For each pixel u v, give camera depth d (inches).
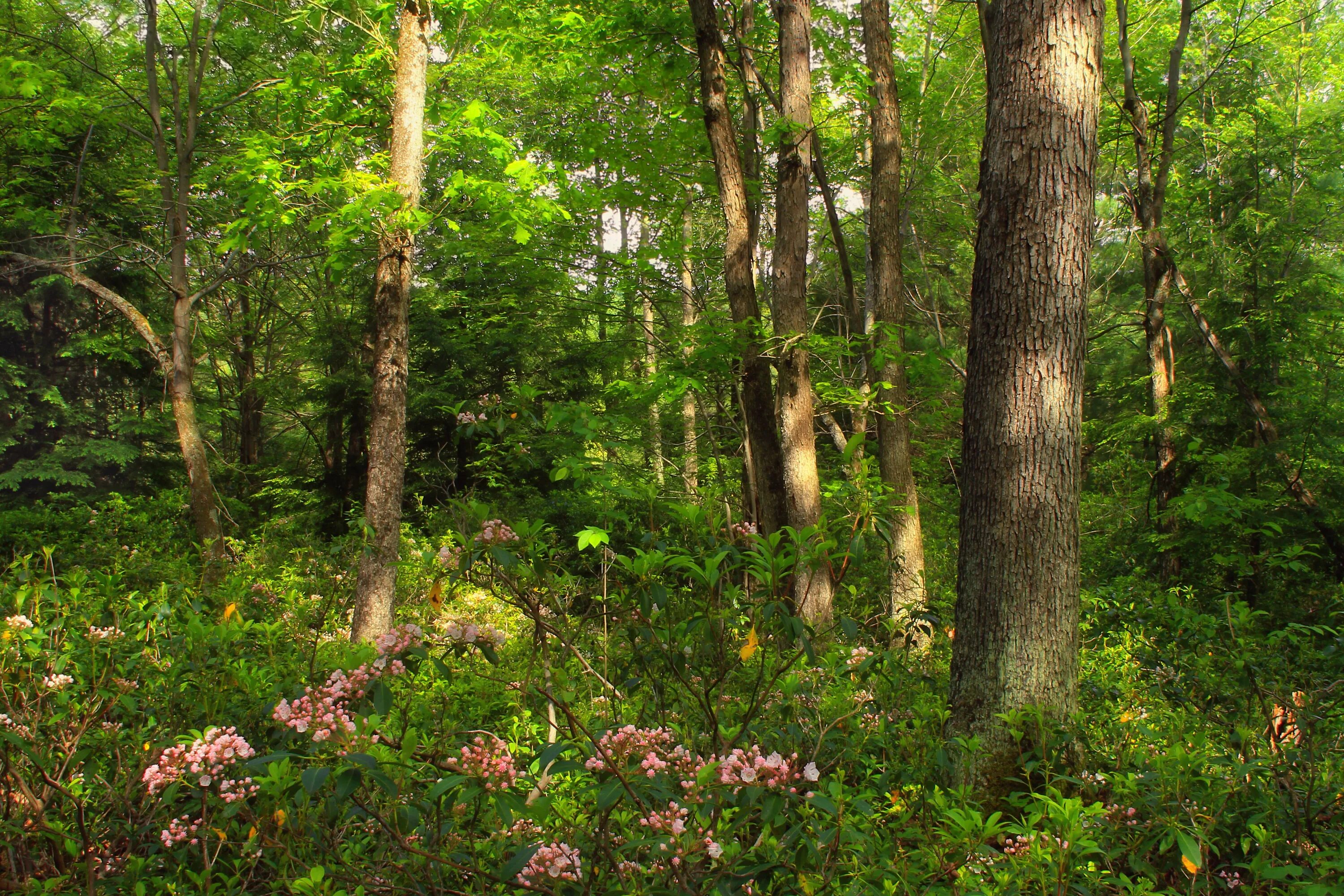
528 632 235.1
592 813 99.2
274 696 112.0
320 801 94.5
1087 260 175.9
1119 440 574.6
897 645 229.5
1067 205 173.5
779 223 399.9
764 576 104.3
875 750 133.9
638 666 130.3
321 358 779.4
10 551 469.4
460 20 393.7
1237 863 106.0
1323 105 690.2
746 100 453.7
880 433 402.3
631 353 573.3
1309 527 417.4
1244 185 583.5
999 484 172.9
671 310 661.3
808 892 81.7
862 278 783.7
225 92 546.3
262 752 105.9
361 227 319.6
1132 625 243.3
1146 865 101.6
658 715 125.0
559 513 578.6
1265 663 163.6
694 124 451.2
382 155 359.3
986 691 167.0
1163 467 491.5
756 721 123.5
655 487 153.7
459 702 160.6
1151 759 137.4
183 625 155.3
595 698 138.6
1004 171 177.6
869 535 124.2
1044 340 172.6
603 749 83.7
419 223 325.4
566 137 484.1
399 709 127.0
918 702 146.7
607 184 539.8
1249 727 147.6
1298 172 583.5
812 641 112.7
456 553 110.4
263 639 145.4
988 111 184.2
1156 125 543.5
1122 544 567.8
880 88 431.8
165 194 470.9
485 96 553.9
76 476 616.1
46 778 98.7
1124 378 746.8
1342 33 684.7
